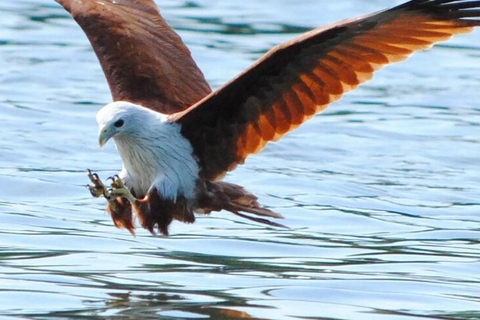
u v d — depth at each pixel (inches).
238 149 475.2
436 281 507.2
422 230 597.9
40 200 631.2
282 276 507.5
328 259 540.7
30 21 1051.3
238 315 448.1
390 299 478.3
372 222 609.0
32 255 527.8
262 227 594.6
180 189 469.4
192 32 1020.5
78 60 932.0
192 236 572.7
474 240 581.3
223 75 890.1
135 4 540.1
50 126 768.3
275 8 1116.5
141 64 508.4
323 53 446.0
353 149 751.1
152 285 486.3
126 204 479.5
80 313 445.1
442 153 746.2
